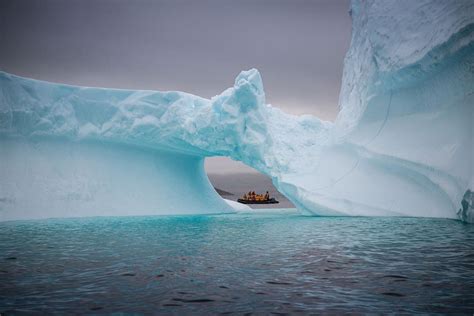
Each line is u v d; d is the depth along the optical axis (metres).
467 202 12.13
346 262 6.68
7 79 19.16
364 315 4.30
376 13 16.16
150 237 10.39
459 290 5.00
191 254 7.71
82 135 20.44
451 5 13.47
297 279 5.72
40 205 18.50
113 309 4.60
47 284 5.62
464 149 13.21
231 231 11.60
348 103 18.89
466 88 13.34
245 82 18.95
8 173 18.67
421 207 14.61
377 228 11.19
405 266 6.26
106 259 7.30
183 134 20.73
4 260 7.27
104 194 20.03
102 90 20.92
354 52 19.17
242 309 4.55
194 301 4.85
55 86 20.31
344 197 16.14
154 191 21.31
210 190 24.92
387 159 15.55
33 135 19.62
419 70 14.35
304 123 20.44
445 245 8.01
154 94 21.28
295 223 13.56
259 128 19.36
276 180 18.86
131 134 20.73
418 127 15.12
